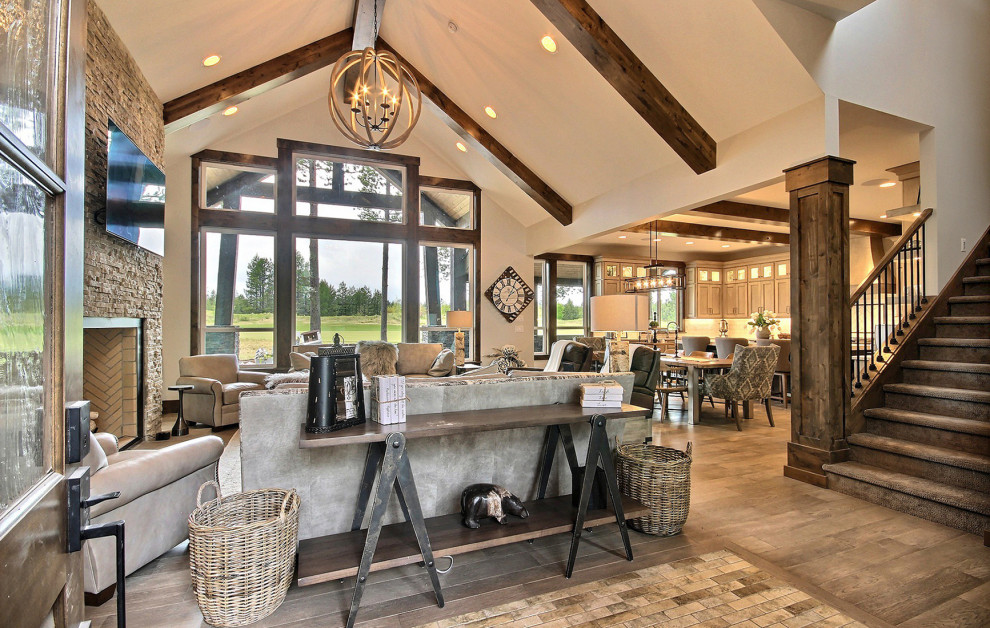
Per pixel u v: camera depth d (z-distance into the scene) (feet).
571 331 30.94
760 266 31.35
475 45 16.10
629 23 12.38
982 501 8.57
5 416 1.84
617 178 18.30
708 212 19.57
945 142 13.53
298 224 23.12
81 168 2.64
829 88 11.17
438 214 26.25
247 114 20.52
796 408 11.87
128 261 13.58
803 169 11.60
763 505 9.96
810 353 11.57
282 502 6.84
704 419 18.97
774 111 12.15
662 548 8.03
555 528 7.31
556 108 16.67
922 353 12.83
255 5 13.83
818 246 11.35
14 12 1.87
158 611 6.22
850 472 10.53
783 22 10.57
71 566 2.44
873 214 23.63
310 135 23.43
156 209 14.73
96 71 11.19
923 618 6.18
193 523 5.90
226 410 16.61
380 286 24.85
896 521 9.18
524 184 21.48
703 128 13.92
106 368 14.17
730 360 19.01
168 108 16.11
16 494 1.92
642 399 15.16
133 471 6.66
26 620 1.90
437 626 5.94
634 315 12.87
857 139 14.92
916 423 10.82
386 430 6.33
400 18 16.80
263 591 5.95
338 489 7.55
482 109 19.04
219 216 21.80
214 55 15.14
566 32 12.78
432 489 8.13
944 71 13.57
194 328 21.13
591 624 5.98
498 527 7.34
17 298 1.95
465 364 22.84
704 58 12.07
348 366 6.68
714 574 7.18
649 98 13.28
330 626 5.96
